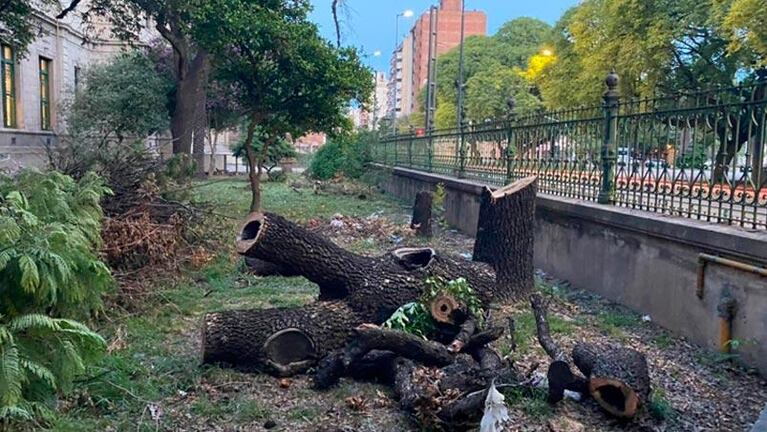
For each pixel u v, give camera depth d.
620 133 6.32
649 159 5.81
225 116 26.92
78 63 25.59
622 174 6.29
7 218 3.26
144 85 21.34
